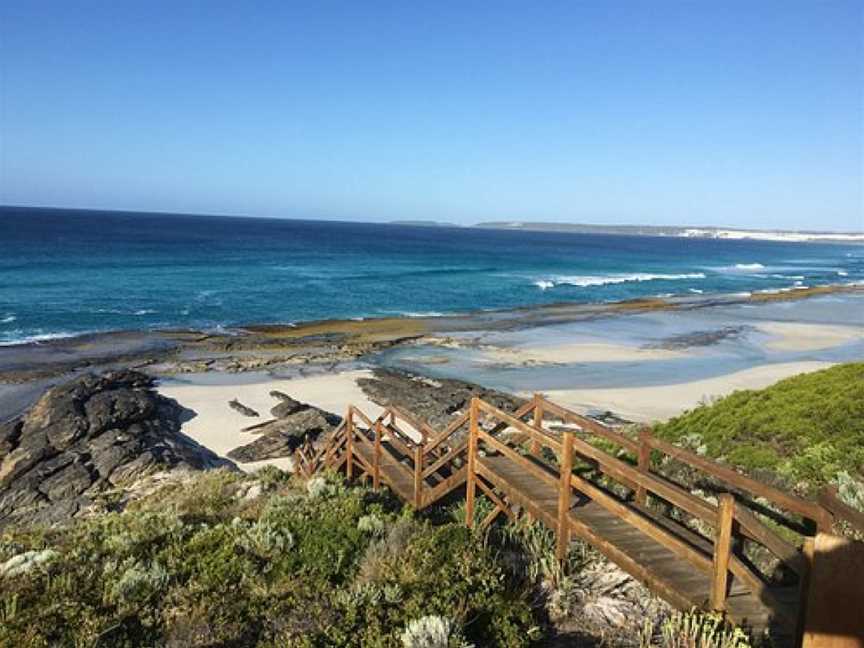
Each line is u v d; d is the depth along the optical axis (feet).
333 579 22.38
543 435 24.48
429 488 32.55
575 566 23.20
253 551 24.50
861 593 11.83
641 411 86.43
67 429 69.46
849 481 28.68
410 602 19.31
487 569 21.79
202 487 48.44
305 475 49.90
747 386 100.27
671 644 17.72
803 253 632.38
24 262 238.89
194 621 19.39
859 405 38.40
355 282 231.09
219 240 429.79
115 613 19.95
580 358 120.16
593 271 319.27
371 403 89.56
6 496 57.93
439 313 174.91
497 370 110.22
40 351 114.62
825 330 157.17
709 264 413.39
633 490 28.22
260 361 111.75
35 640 18.10
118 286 193.16
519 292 223.92
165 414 81.10
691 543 21.35
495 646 18.06
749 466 34.35
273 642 18.11
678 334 148.15
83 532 30.96
